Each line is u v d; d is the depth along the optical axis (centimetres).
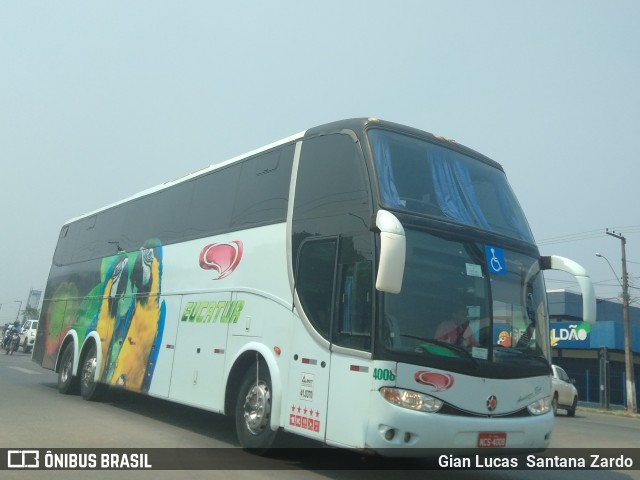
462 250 655
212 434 881
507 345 650
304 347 667
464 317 627
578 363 3441
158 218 1091
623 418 2409
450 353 602
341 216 662
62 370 1335
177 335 928
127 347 1081
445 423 575
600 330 3138
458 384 595
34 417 938
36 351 1534
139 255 1120
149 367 987
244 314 781
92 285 1296
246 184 859
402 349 579
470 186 731
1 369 1939
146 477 609
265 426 714
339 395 605
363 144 669
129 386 1039
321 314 653
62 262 1516
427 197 671
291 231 731
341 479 646
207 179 972
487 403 608
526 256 722
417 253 621
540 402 658
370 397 568
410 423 561
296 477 640
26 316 7581
